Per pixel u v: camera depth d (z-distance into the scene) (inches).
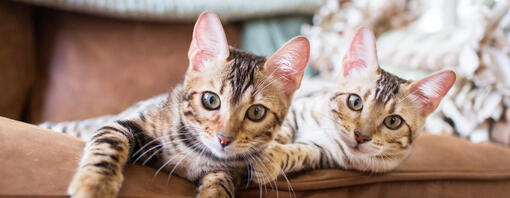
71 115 26.6
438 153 21.0
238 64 18.8
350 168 19.8
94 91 27.2
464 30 27.6
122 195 15.5
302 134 22.0
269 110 19.0
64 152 16.2
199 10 29.0
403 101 20.4
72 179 15.3
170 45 29.1
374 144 19.8
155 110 18.9
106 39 27.9
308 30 33.9
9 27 25.2
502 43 25.5
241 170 19.2
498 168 20.6
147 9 27.8
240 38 32.1
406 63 28.5
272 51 32.0
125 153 16.9
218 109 18.2
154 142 18.2
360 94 20.3
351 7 34.6
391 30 34.9
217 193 17.0
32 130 16.7
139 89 27.9
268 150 19.1
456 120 26.0
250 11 30.9
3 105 24.7
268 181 18.0
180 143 18.4
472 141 24.0
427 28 39.6
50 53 27.0
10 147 15.5
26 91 26.1
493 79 25.0
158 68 28.4
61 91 26.7
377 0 34.9
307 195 18.1
